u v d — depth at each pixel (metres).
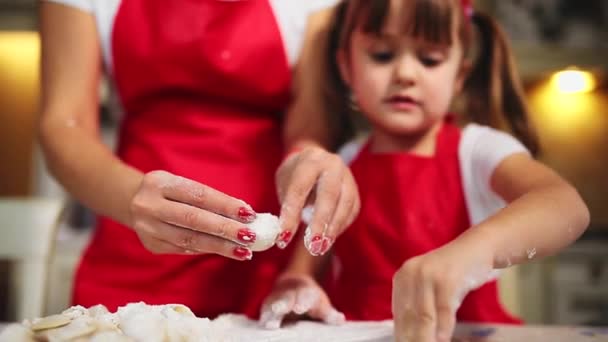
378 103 0.91
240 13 0.93
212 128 0.93
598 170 2.04
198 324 0.66
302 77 0.97
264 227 0.69
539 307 1.88
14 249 1.16
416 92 0.89
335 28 0.97
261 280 0.92
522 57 1.95
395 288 0.62
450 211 0.92
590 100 2.05
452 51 0.90
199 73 0.92
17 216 1.17
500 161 0.87
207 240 0.70
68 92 0.90
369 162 0.97
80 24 0.92
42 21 0.93
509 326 0.77
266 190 0.93
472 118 1.01
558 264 1.89
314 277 0.91
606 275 1.88
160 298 0.90
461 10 0.92
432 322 0.60
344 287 0.96
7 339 0.61
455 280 0.60
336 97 0.98
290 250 0.94
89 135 0.87
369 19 0.89
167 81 0.92
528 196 0.73
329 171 0.75
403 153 0.96
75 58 0.91
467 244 0.63
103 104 1.89
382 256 0.93
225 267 0.91
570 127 2.06
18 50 2.10
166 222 0.72
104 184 0.79
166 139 0.93
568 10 1.98
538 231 0.67
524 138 1.01
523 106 1.01
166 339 0.62
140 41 0.92
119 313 0.66
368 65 0.91
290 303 0.77
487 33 1.00
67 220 1.96
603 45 1.98
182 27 0.91
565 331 0.75
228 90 0.93
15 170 2.09
